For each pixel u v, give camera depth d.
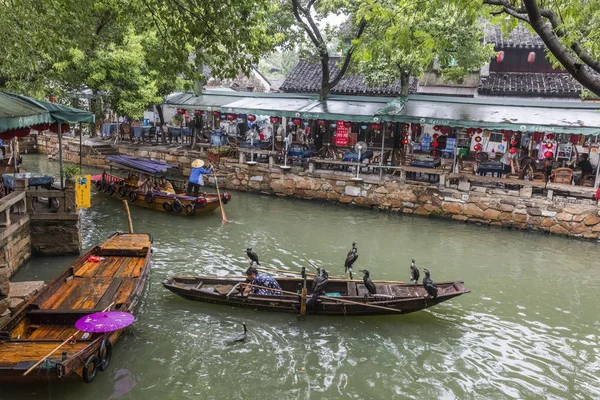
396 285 11.65
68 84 19.69
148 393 7.96
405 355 9.58
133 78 21.77
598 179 17.81
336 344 9.85
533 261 15.40
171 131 27.67
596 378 9.08
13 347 7.52
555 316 11.62
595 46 6.14
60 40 11.33
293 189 22.59
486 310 11.79
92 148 27.55
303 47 22.62
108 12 12.16
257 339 9.85
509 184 19.62
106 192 21.27
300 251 15.45
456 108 20.00
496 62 21.84
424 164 20.61
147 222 17.77
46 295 9.45
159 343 9.48
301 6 21.23
